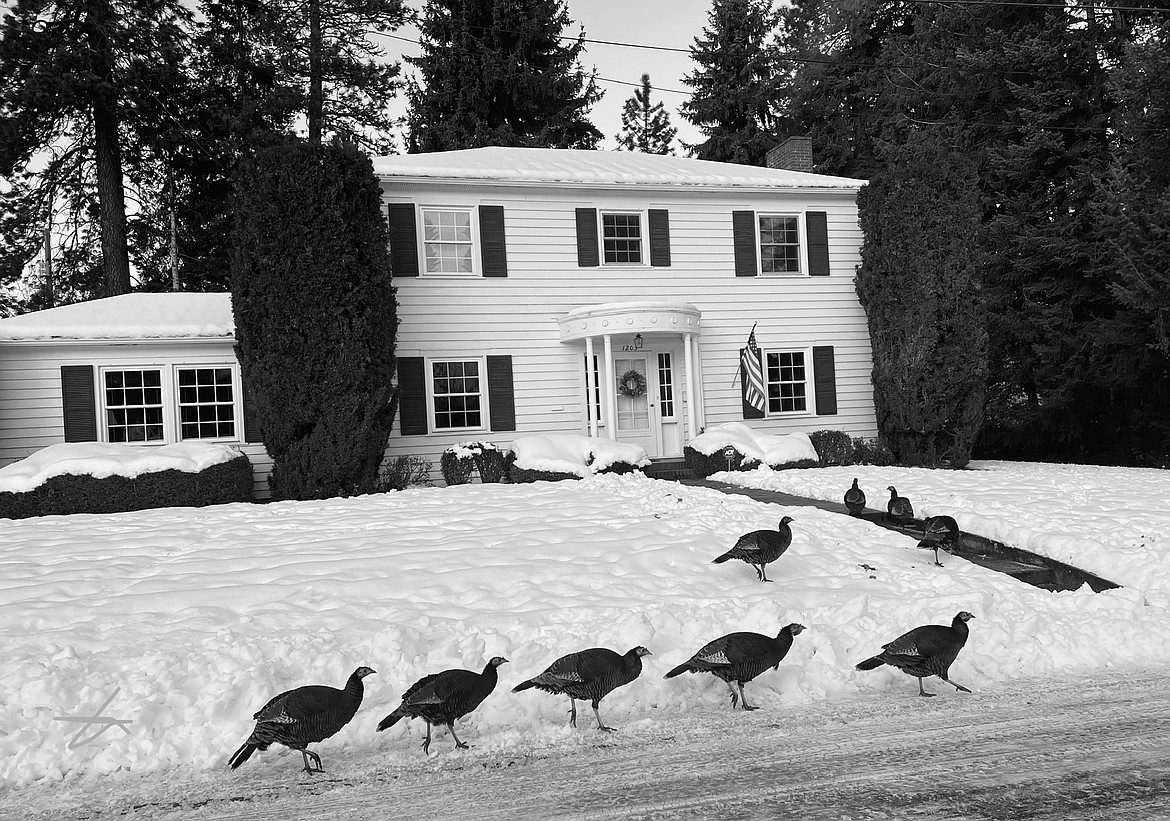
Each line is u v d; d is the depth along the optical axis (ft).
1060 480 57.21
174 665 21.52
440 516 41.83
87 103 94.53
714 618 25.43
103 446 56.80
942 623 25.95
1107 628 26.22
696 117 152.25
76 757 18.37
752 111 146.92
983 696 21.89
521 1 134.31
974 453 97.96
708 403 73.67
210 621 25.38
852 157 135.13
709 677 22.48
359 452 56.13
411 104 134.10
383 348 58.03
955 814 14.75
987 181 94.73
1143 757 17.31
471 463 61.16
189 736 19.12
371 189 58.29
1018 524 39.50
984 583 30.99
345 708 18.08
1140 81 72.84
